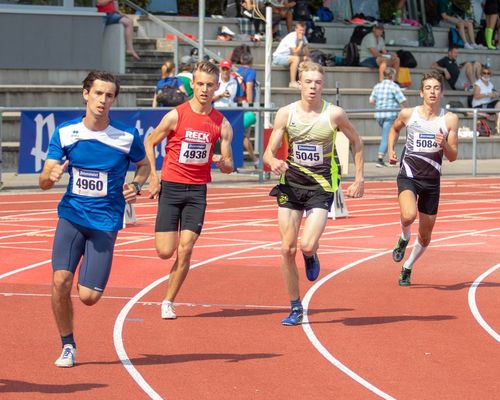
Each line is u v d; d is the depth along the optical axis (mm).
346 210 24703
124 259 18438
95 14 37531
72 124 10953
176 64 38219
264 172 31766
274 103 38938
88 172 10914
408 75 42906
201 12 32969
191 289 15820
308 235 13227
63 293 10945
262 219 23953
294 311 13578
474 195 29656
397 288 16188
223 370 11227
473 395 10430
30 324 13273
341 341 12672
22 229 22016
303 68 13125
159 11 43938
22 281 16281
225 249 19734
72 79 37406
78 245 10992
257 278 16812
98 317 13734
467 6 49625
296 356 11906
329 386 10672
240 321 13695
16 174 28766
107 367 11250
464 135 40531
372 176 33438
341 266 18109
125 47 38750
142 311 14180
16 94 34594
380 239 21344
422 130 16062
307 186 13266
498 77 46188
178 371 11141
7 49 36281
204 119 13516
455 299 15359
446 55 46156
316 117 13078
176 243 13773
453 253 19719
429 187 16078
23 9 36375
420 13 49031
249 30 42062
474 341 12758
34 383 10562
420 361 11750
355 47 42312
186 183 13586
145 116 28047
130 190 10977
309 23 43344
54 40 37000
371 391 10508
